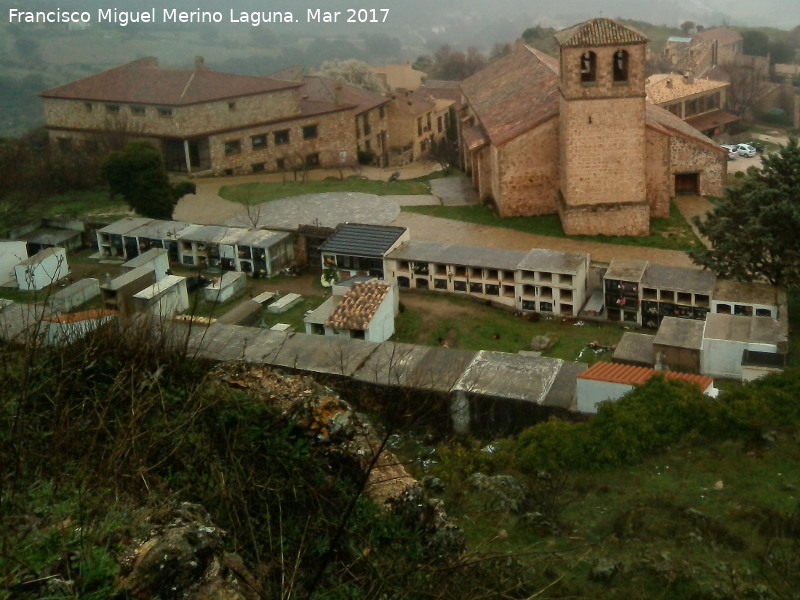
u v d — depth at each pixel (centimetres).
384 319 3841
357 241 4534
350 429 1435
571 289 4097
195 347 2098
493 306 4272
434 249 4466
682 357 3203
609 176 5219
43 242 4956
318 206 5966
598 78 5066
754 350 3128
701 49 12062
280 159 7412
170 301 3891
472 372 2647
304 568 1231
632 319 4038
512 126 5619
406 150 8788
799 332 3544
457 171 7306
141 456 1278
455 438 2397
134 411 1323
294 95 7369
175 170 7069
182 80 7112
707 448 2148
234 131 7112
